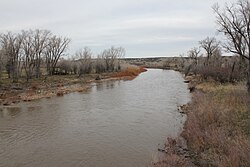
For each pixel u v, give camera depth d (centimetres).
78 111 3506
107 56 10744
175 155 1781
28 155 2020
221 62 6500
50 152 2070
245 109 2378
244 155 1428
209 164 1587
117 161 1855
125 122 2892
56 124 2881
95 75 8806
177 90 5281
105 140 2309
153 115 3161
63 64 8669
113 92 5234
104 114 3300
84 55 9669
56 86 6016
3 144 2277
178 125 2673
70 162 1872
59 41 8131
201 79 6181
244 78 4659
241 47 3975
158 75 9650
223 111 2394
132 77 8800
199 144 1875
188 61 12538
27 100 4338
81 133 2539
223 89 3997
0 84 5519
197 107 2891
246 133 1820
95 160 1889
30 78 6675
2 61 5997
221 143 1736
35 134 2542
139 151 2017
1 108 3753
